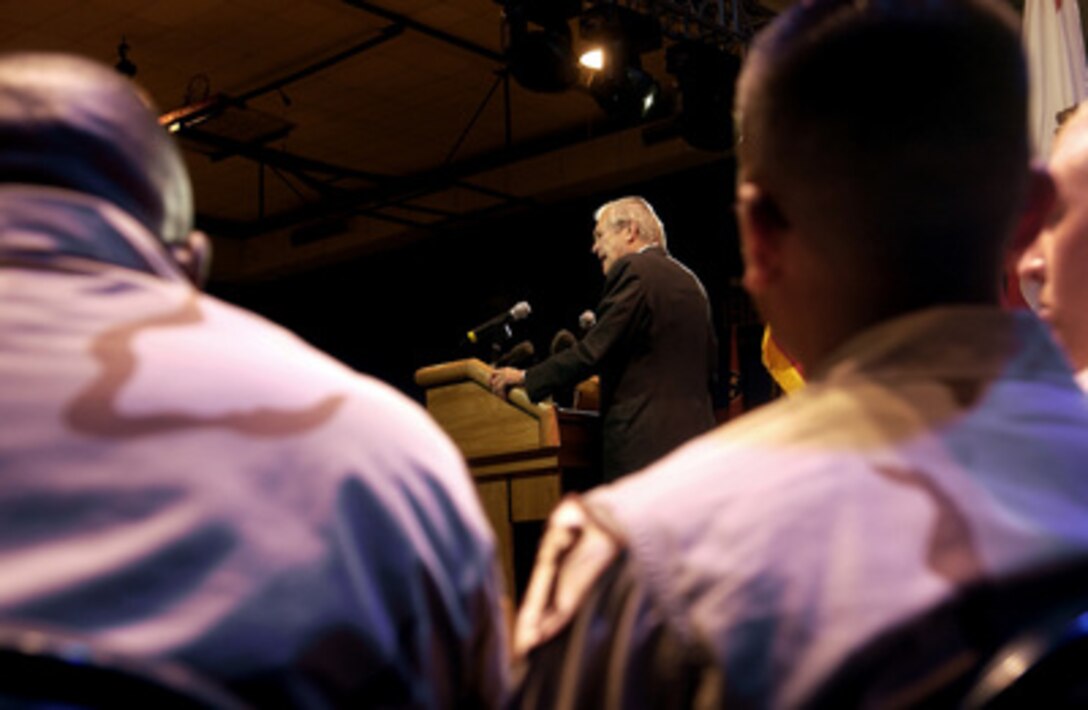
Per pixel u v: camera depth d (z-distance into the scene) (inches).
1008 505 21.6
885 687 19.8
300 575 24.5
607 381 129.8
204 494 24.4
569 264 407.8
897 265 23.9
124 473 24.2
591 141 378.0
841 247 24.2
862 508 21.5
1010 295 54.3
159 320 26.8
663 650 21.6
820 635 20.4
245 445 25.3
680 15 229.6
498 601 29.4
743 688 20.5
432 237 443.5
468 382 136.6
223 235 475.8
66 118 28.2
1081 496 22.2
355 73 324.2
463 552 28.2
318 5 284.2
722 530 22.1
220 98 289.4
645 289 127.3
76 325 26.0
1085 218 43.0
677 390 127.1
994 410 23.2
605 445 129.3
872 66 23.4
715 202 362.9
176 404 25.2
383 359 475.5
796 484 22.2
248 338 28.0
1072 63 148.6
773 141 24.8
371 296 475.8
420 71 324.8
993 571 20.5
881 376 23.9
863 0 24.2
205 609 23.6
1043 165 28.3
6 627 22.3
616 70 220.1
